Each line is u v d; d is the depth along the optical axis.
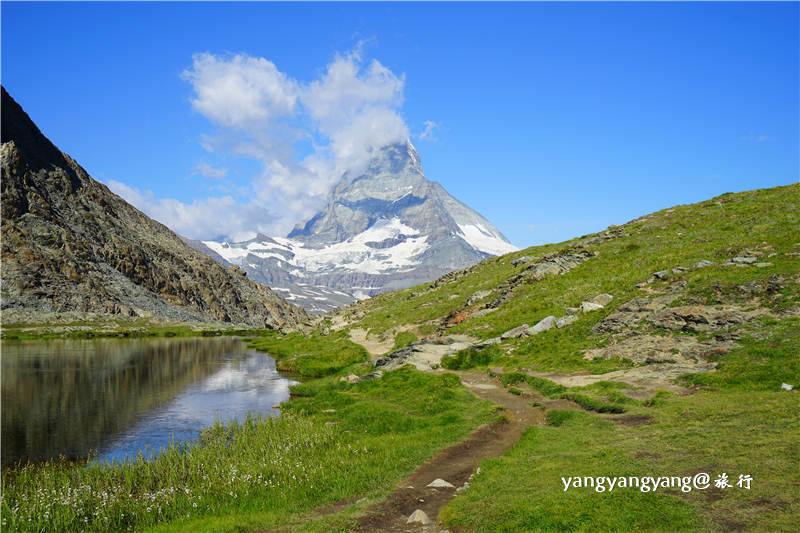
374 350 72.88
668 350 35.19
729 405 23.31
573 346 42.88
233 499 21.41
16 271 169.50
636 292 48.75
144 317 184.12
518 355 45.97
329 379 54.84
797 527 12.14
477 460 23.05
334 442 28.94
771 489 14.40
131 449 32.09
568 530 14.27
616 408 26.88
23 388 55.22
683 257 54.22
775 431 18.89
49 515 20.33
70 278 183.38
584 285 59.53
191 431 36.53
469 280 98.69
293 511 19.44
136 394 51.75
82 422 39.47
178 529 18.34
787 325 31.94
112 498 21.48
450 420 30.19
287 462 24.75
